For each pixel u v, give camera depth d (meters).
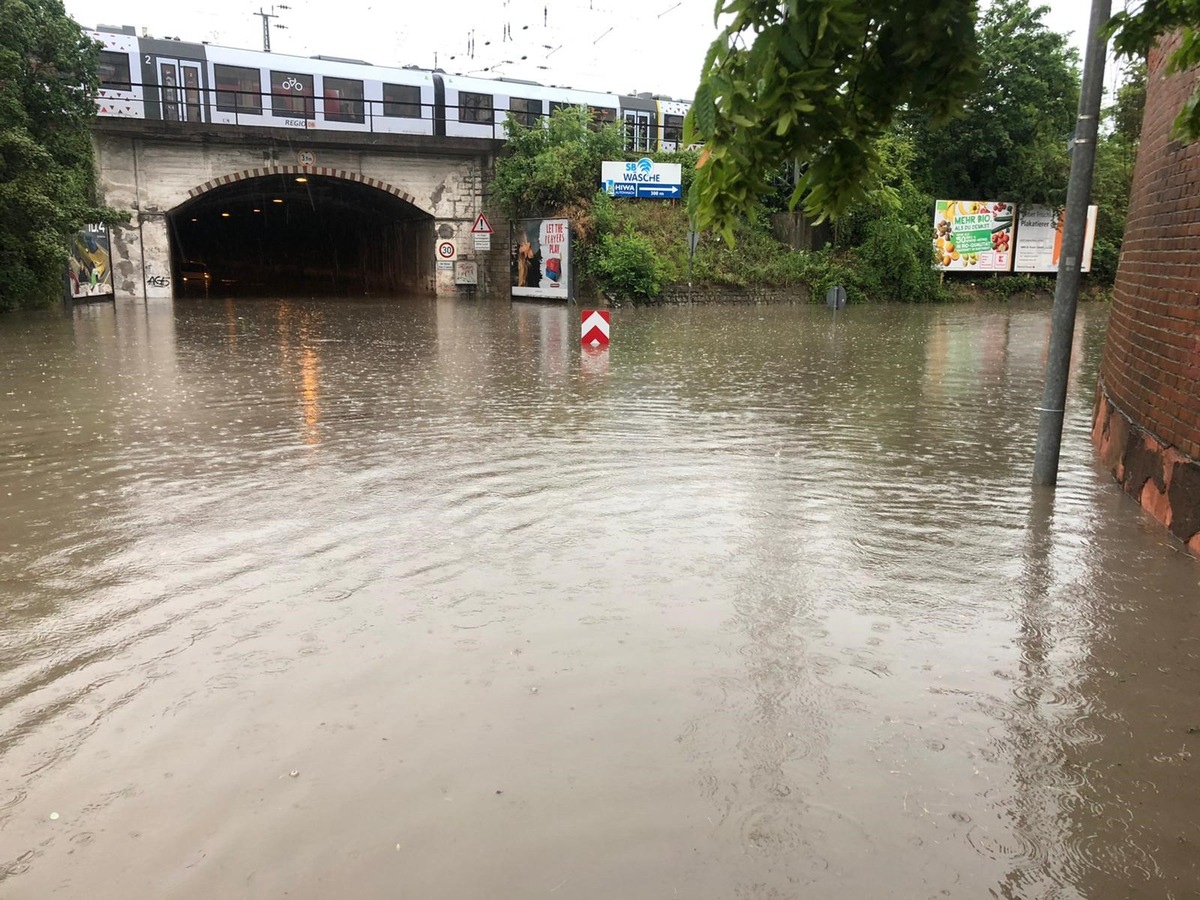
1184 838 2.92
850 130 2.14
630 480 7.30
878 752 3.38
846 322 27.09
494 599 4.82
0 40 23.09
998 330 24.67
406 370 14.13
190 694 3.80
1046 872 2.75
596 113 39.38
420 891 2.63
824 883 2.68
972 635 4.44
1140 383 7.24
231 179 34.12
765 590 4.98
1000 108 41.41
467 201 38.44
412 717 3.61
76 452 8.17
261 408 10.54
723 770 3.24
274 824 2.94
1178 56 3.17
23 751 3.38
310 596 4.85
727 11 1.96
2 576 5.12
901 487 7.26
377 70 34.88
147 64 31.66
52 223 24.20
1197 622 4.63
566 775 3.21
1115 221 44.12
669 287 34.12
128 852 2.81
